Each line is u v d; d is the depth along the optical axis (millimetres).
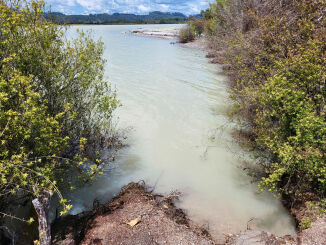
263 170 6176
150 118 9664
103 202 5340
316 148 4473
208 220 5023
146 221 4562
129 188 5684
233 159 7109
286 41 6797
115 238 4148
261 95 5633
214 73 16328
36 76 4836
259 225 4918
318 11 7008
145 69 17484
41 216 3492
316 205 4723
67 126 5219
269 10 9648
